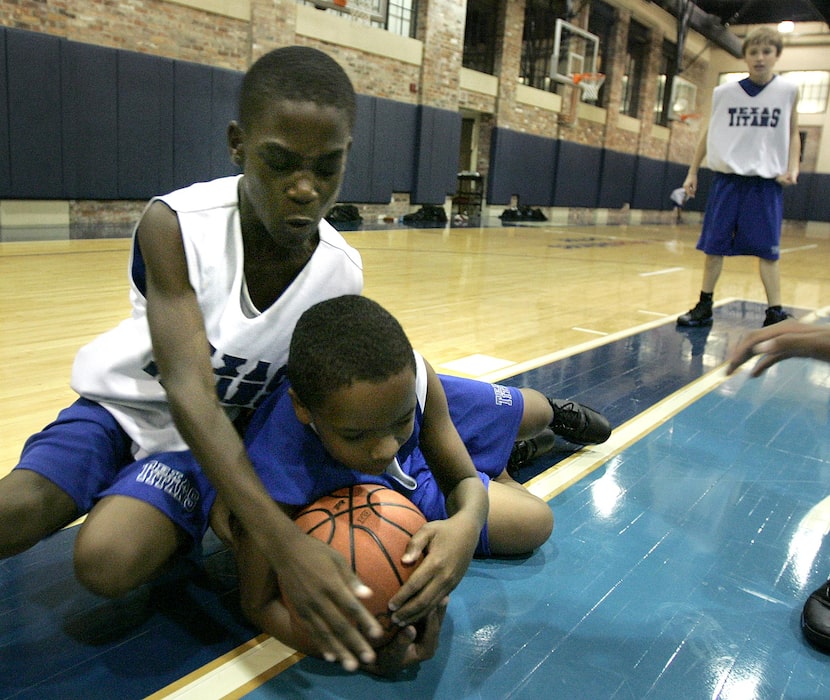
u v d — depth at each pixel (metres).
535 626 1.40
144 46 8.57
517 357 3.53
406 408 1.09
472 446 1.75
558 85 15.77
